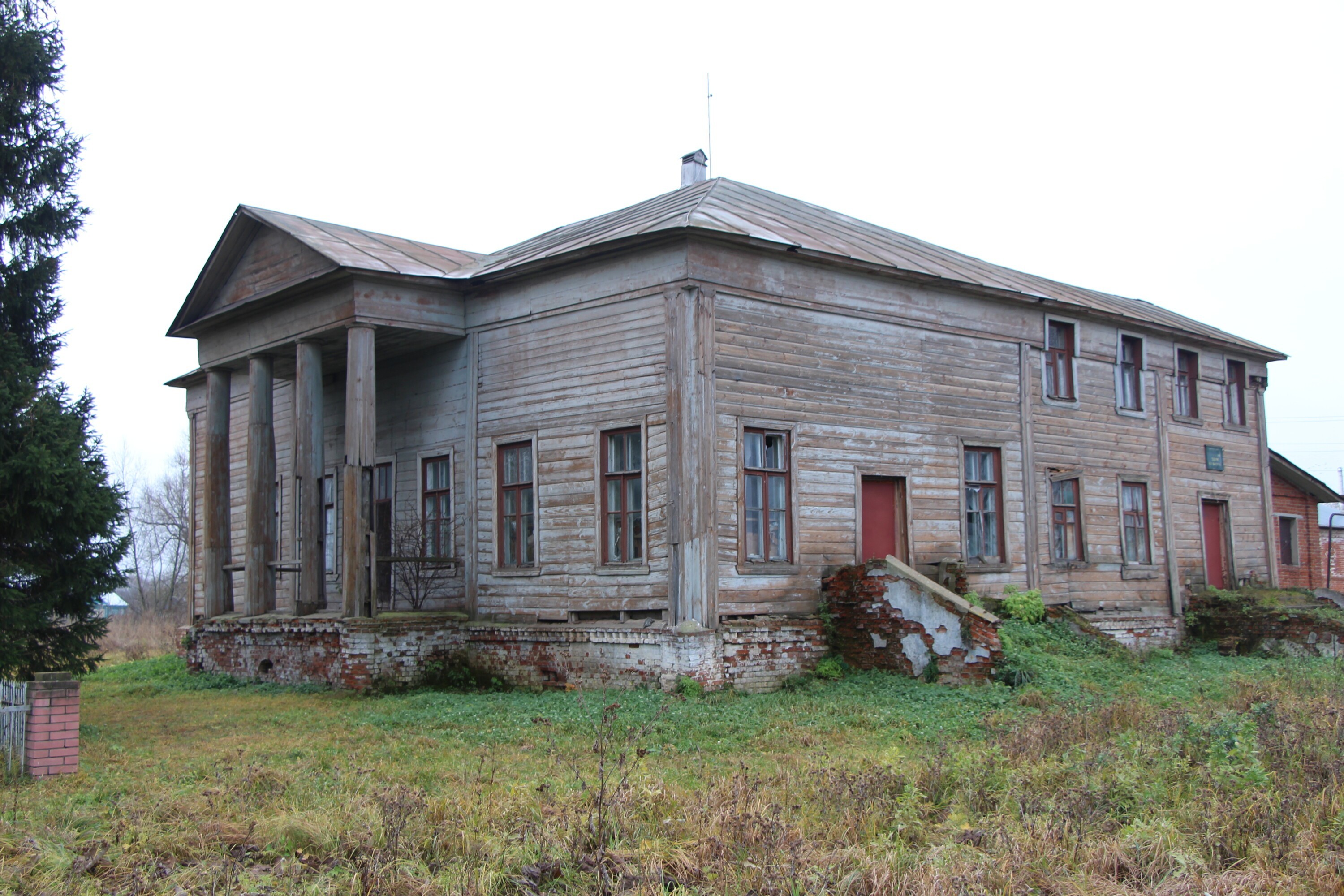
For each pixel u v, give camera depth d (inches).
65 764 400.2
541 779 377.1
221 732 533.6
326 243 737.6
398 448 804.6
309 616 725.3
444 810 318.7
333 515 880.9
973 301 784.3
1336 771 351.6
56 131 627.5
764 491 658.8
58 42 625.9
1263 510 1047.0
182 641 886.4
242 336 815.1
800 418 673.6
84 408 598.5
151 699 700.7
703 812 310.0
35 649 557.0
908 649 636.1
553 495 685.9
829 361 692.1
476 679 700.7
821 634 662.5
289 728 543.5
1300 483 1200.8
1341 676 650.2
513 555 714.2
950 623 617.0
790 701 573.9
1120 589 877.2
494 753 447.8
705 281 633.0
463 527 740.7
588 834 291.9
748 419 646.5
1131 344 930.1
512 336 719.7
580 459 673.0
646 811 315.6
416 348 781.3
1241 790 333.4
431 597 759.1
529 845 286.7
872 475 707.4
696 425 619.8
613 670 634.8
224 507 860.6
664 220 665.6
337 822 309.3
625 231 674.2
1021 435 806.5
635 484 650.8
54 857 276.5
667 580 622.2
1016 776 352.5
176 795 351.9
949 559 742.5
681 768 410.9
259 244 808.3
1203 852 290.0
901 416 729.0
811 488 676.1
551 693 634.8
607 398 661.9
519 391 712.4
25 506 538.6
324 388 901.2
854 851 280.1
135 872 263.7
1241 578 1002.7
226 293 845.8
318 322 733.3
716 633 611.8
